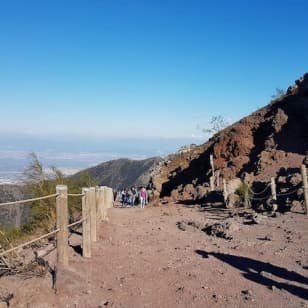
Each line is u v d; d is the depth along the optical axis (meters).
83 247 9.99
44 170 14.05
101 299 7.34
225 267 9.47
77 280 7.58
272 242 12.04
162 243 12.67
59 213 7.93
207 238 13.55
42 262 8.24
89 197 10.80
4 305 6.49
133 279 8.53
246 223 15.83
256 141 34.97
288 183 21.09
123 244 12.20
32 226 13.09
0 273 7.93
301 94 35.12
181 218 19.86
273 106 36.94
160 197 40.31
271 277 8.57
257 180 26.22
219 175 32.41
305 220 15.59
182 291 7.83
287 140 30.98
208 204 24.81
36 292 7.07
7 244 8.97
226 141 36.34
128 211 25.30
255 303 7.18
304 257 10.12
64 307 6.90
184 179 39.56
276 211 18.30
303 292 7.65
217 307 7.06
